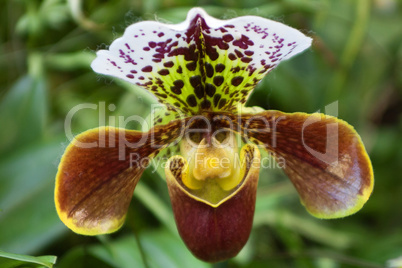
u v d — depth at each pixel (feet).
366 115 1.45
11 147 1.03
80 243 1.13
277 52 0.82
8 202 0.97
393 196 1.39
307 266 1.15
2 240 0.94
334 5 1.33
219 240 0.83
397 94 1.47
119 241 1.01
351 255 1.22
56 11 1.17
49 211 0.97
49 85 1.25
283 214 1.21
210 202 0.87
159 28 0.77
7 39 1.22
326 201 0.88
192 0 1.14
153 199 1.07
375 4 1.40
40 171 0.99
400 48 1.42
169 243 1.01
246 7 1.16
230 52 0.82
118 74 0.83
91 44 1.19
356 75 1.41
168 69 0.83
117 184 0.86
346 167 0.85
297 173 0.89
